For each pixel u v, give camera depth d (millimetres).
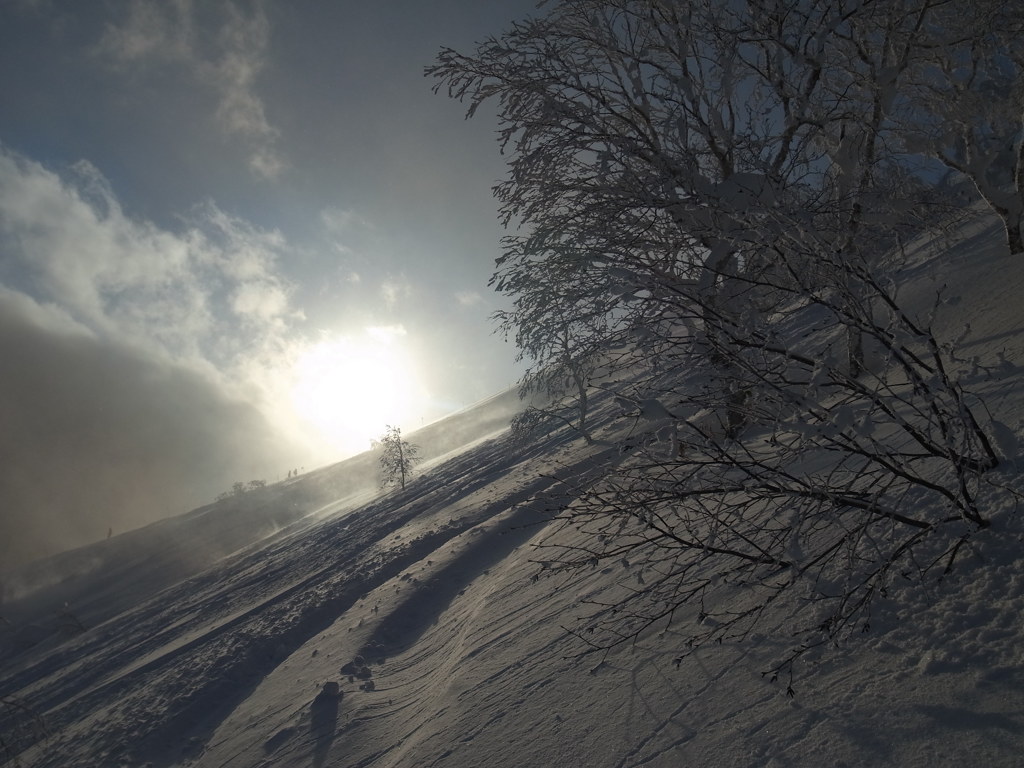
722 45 5609
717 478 3053
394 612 8945
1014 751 1781
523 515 11164
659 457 3033
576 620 4453
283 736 5766
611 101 5832
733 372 2982
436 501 21953
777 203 3262
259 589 18844
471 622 6336
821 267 3080
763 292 3406
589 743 2871
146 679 11656
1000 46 7348
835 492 2834
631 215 4035
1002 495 2916
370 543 18594
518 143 5828
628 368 3463
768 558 2914
